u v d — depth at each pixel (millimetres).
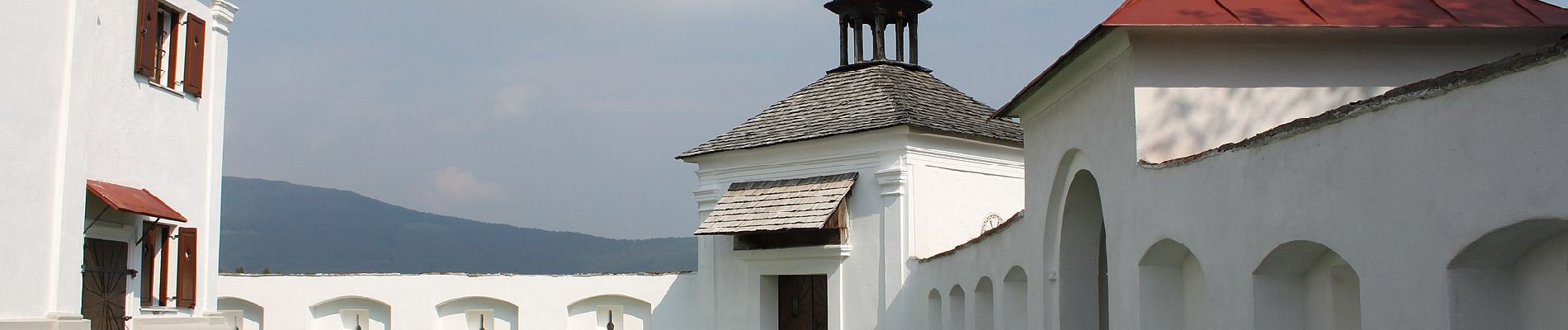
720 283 25766
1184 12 10594
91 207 15117
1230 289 9031
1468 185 6156
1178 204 10031
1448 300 6410
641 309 26781
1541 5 10836
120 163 15555
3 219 13164
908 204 23141
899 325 22812
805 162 24781
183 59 17297
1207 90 10922
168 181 16734
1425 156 6527
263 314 25609
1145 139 10875
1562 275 6152
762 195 24812
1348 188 7309
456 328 26641
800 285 25094
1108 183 11930
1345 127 7355
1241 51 10969
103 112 15188
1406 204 6707
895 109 23922
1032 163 15547
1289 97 10945
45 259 13609
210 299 17938
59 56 13945
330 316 26250
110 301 15477
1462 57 11031
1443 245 6398
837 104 25328
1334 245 7488
